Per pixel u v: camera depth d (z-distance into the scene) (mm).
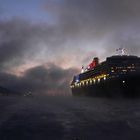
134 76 114812
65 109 67500
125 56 132125
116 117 47125
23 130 32719
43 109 67812
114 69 126625
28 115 51594
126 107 74625
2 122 40594
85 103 98438
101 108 70812
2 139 27875
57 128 34156
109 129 32938
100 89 143250
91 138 27859
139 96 115938
